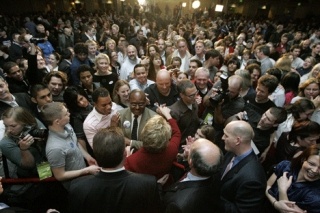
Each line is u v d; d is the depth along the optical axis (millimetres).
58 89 2988
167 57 5672
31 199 1895
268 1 20672
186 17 17219
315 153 1575
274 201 1692
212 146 1499
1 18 10625
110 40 5621
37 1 17453
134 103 2250
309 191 1600
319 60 5309
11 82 3084
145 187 1364
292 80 3363
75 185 1359
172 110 2545
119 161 1367
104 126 2297
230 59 4102
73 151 1921
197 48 4891
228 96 2689
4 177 1966
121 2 20438
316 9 18938
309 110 2270
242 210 1583
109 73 3795
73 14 15078
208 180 1521
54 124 1811
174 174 2018
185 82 2496
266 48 4750
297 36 8133
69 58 4680
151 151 1690
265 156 2348
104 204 1323
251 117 2576
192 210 1412
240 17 18016
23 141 1735
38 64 3924
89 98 3248
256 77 3684
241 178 1625
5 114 1819
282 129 2568
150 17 16641
